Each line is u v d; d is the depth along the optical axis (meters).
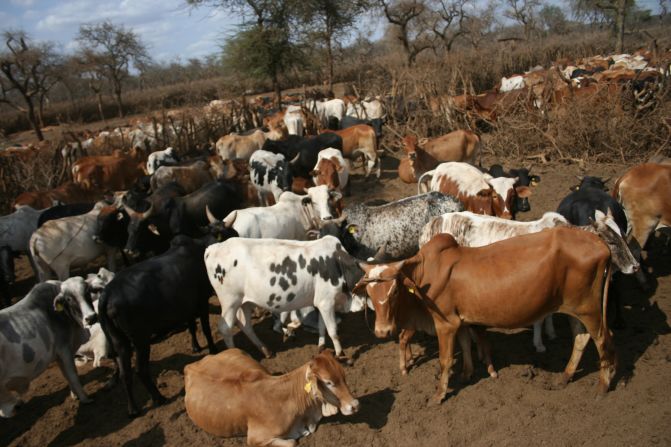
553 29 67.38
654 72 15.98
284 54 24.38
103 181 13.76
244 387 4.91
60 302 5.88
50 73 39.78
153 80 73.50
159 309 5.98
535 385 5.76
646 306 7.04
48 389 6.79
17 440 5.81
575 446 4.85
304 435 5.10
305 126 19.72
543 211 10.78
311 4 25.03
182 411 5.97
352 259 6.47
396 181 14.61
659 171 7.33
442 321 5.54
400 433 5.29
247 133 16.88
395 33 39.62
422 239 7.28
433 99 18.36
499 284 5.18
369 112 19.98
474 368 6.20
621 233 6.28
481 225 6.70
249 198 11.48
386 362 6.55
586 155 13.74
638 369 5.76
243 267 6.38
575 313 5.25
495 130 17.58
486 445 5.01
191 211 9.23
